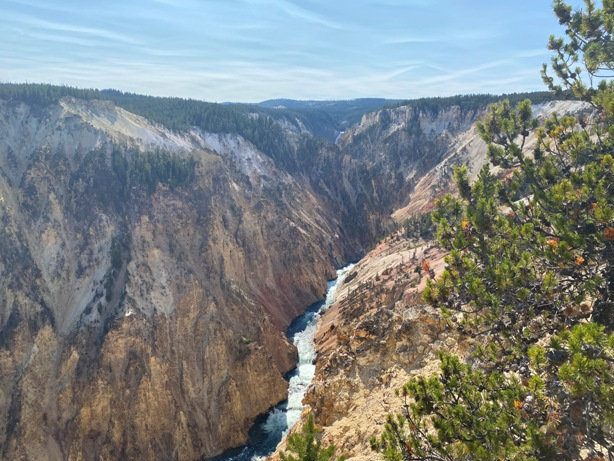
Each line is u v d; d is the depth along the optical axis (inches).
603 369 348.2
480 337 644.7
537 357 415.8
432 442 441.4
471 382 471.5
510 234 606.9
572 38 773.9
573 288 548.7
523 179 735.7
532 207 655.8
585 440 373.4
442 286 601.0
